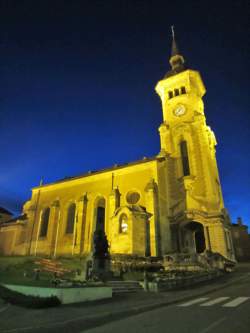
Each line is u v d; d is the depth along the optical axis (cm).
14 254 4844
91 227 4369
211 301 1345
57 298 1313
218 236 3538
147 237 3644
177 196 4184
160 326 882
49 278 2152
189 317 991
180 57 6069
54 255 4397
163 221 3888
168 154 4581
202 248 3981
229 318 933
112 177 4606
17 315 1106
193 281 2223
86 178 4931
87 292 1462
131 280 2105
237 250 6000
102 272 2181
